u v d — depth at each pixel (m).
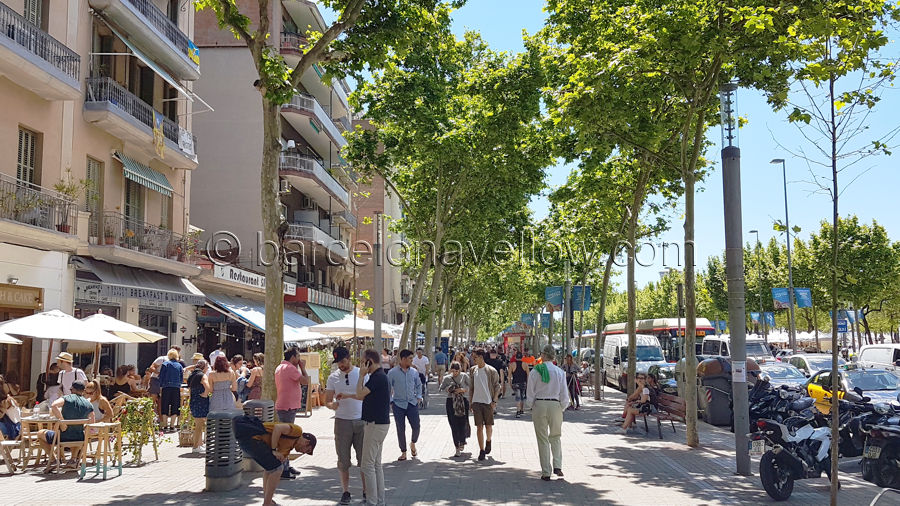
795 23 11.66
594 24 16.25
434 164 27.45
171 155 25.53
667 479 10.55
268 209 12.22
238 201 36.84
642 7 14.12
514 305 72.19
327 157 49.38
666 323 42.69
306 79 43.53
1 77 17.55
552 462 11.63
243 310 29.80
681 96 16.86
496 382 12.92
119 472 10.87
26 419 10.98
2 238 17.16
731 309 11.39
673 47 13.02
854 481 10.60
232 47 37.72
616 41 14.02
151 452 13.37
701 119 14.66
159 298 23.11
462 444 12.84
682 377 21.30
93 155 21.72
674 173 21.14
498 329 121.69
